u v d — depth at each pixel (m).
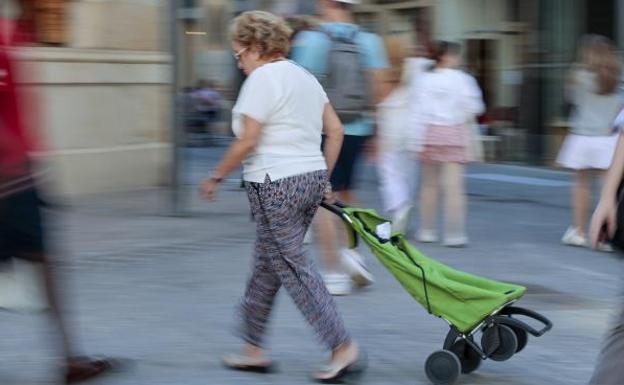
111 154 18.84
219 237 14.17
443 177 13.96
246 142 7.50
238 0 24.86
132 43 19.33
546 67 25.98
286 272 7.67
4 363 8.09
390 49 13.41
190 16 36.53
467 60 27.84
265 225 7.65
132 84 19.28
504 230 15.59
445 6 28.19
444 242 14.14
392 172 13.79
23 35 7.19
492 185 21.69
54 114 17.69
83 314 9.77
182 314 9.87
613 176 6.34
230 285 11.17
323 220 10.63
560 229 15.73
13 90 6.93
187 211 16.47
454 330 7.90
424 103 13.70
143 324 9.45
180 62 16.09
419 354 8.69
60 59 17.72
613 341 6.32
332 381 7.84
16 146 6.93
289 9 16.48
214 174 7.65
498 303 7.66
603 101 13.77
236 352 8.57
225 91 33.53
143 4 19.45
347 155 10.54
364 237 7.85
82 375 7.62
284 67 7.67
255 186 7.61
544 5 25.98
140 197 18.22
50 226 7.27
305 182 7.60
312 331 8.47
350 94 10.41
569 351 8.88
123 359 8.26
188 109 32.16
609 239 6.38
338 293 10.74
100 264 12.19
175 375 7.96
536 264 12.87
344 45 10.42
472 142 14.00
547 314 10.22
